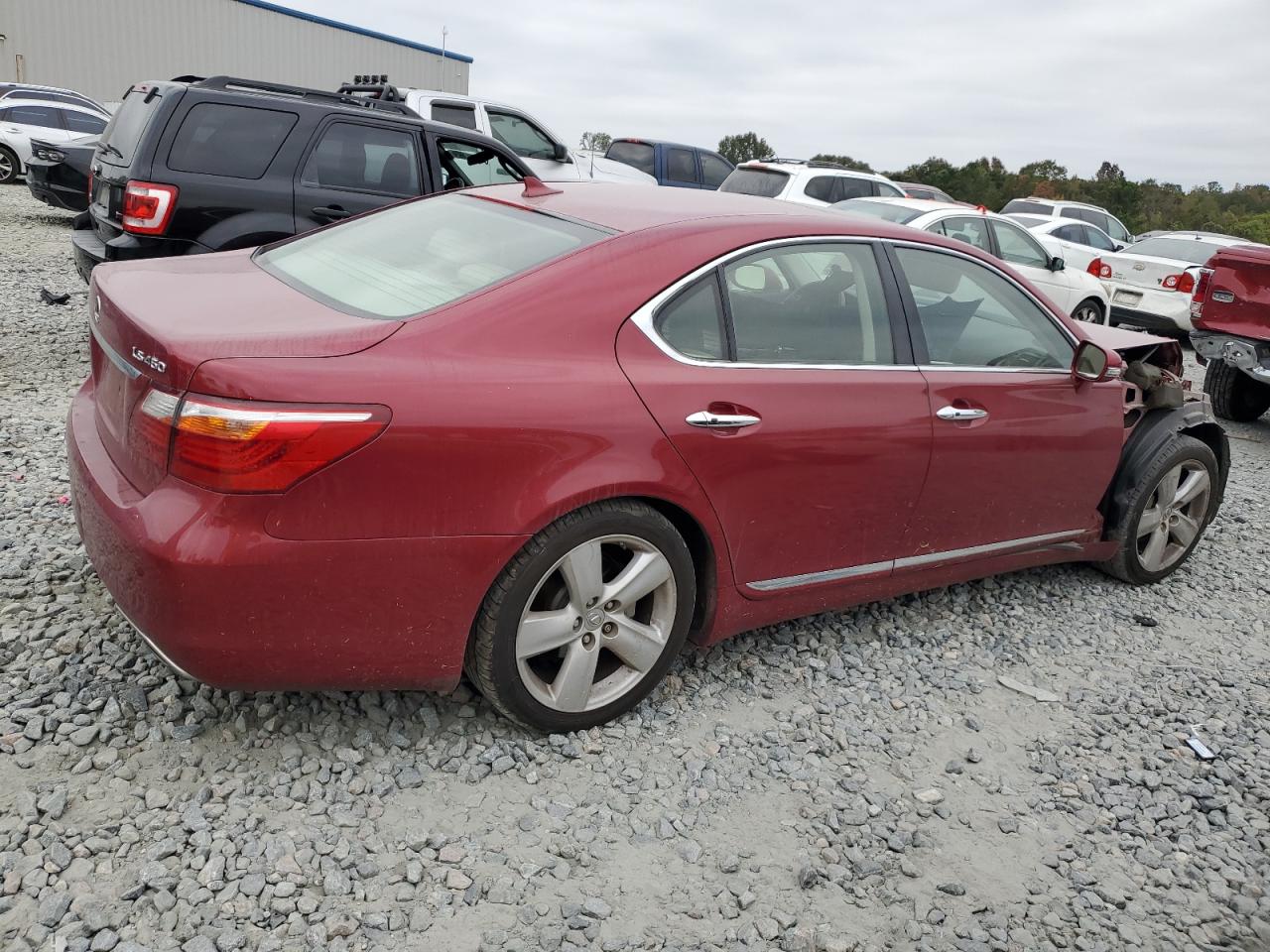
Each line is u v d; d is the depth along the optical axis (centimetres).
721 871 266
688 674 360
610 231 313
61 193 1356
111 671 310
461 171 791
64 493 446
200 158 651
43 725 282
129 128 676
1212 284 814
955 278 389
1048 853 291
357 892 241
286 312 279
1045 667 405
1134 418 479
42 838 242
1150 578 497
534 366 277
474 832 267
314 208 690
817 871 269
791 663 379
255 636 250
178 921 225
